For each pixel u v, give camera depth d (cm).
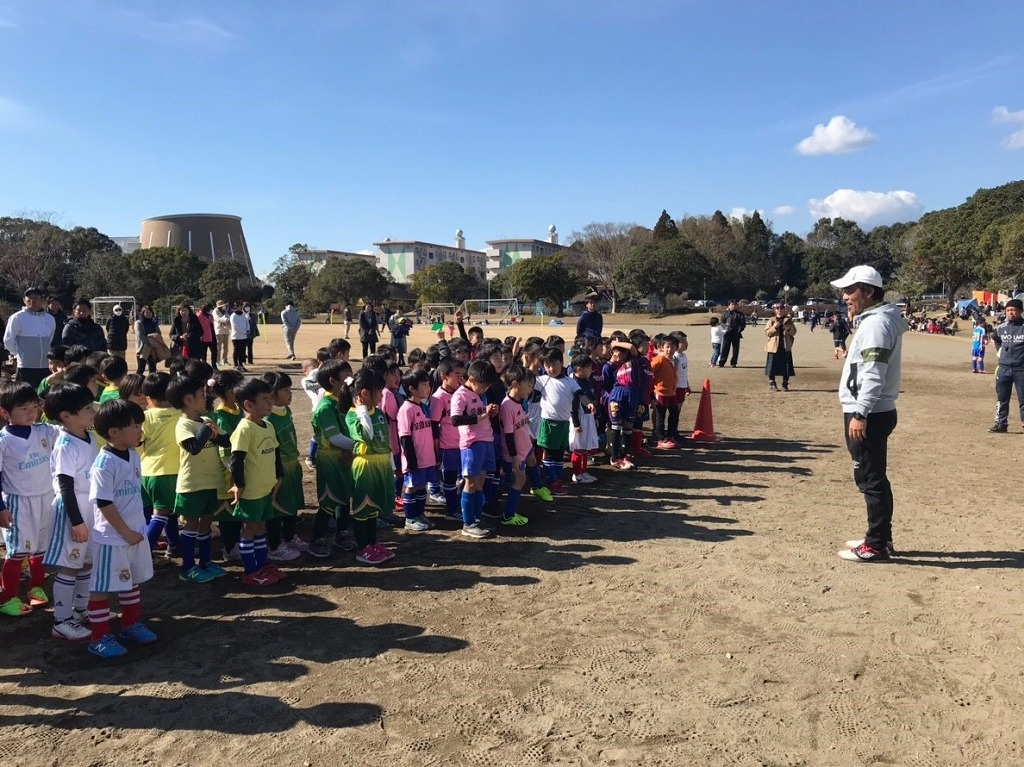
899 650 400
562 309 7462
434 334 3928
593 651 402
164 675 379
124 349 1496
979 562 538
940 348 3098
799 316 6931
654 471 855
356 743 315
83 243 6488
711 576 515
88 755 307
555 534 617
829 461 908
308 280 7925
